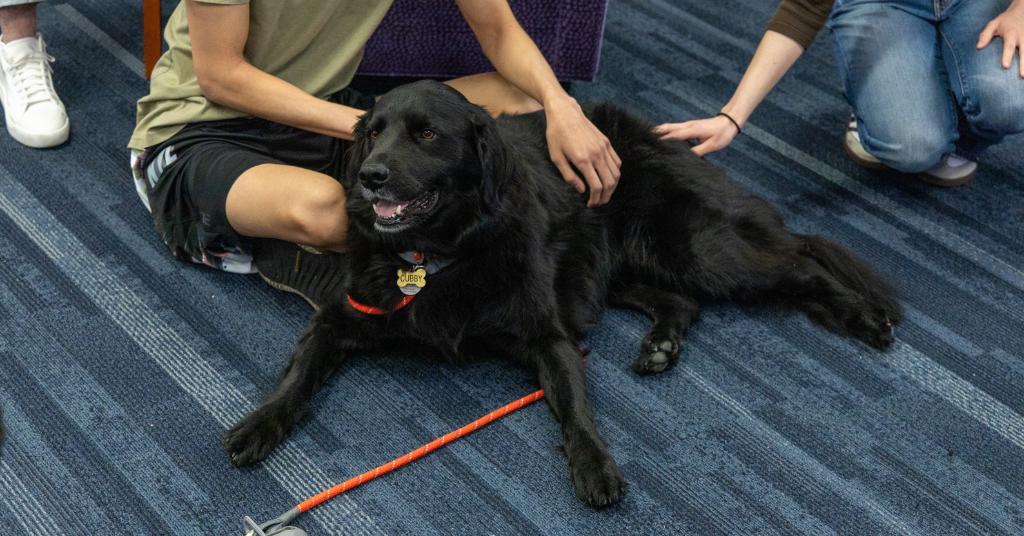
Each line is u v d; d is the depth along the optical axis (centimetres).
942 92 263
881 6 267
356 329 202
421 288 197
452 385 203
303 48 222
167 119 222
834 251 230
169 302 219
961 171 276
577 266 216
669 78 318
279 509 173
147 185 231
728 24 352
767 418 199
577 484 175
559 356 196
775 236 229
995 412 204
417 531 169
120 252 232
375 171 177
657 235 226
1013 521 179
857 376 212
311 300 219
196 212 218
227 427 189
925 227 262
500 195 192
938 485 186
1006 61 246
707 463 187
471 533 170
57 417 188
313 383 193
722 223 225
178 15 225
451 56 288
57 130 262
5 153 261
